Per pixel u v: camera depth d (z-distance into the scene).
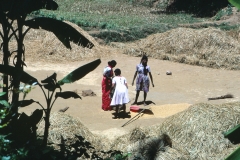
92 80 15.09
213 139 8.65
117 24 24.98
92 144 8.44
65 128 8.45
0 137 5.16
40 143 5.96
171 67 17.09
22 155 5.18
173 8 32.94
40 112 6.12
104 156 8.02
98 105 12.48
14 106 6.08
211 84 15.10
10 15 6.82
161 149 7.60
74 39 7.16
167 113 11.84
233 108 9.31
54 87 6.11
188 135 8.82
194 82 15.29
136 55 18.52
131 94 13.66
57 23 7.03
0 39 18.09
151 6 34.16
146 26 22.97
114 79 11.55
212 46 18.45
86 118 11.38
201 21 27.50
